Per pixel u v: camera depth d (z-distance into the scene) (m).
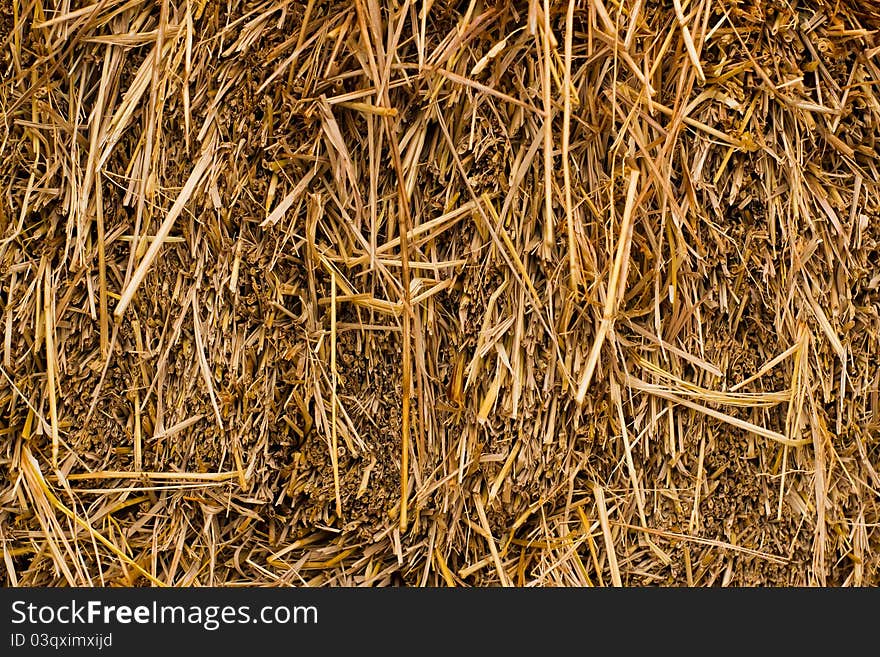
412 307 1.04
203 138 1.03
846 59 1.05
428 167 1.04
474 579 1.06
